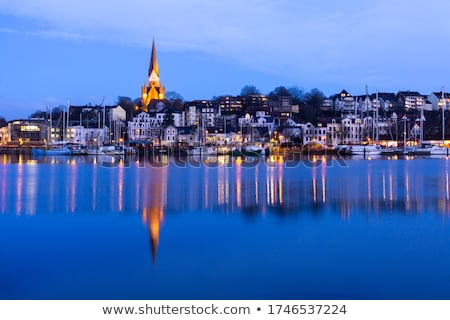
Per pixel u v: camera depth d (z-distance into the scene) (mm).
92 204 44688
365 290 21625
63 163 115250
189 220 36531
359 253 27141
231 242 29531
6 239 30500
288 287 22016
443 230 32969
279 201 46625
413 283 22422
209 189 57500
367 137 196750
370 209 41688
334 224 35000
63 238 30719
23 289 21766
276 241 29828
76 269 24359
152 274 23656
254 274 23641
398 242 29688
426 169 93625
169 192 54438
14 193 53250
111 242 29594
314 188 58531
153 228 33656
